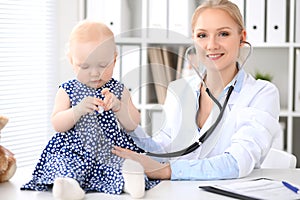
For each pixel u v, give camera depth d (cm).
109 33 151
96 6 333
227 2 189
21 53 324
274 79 354
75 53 150
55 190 140
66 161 153
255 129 180
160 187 157
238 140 178
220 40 185
